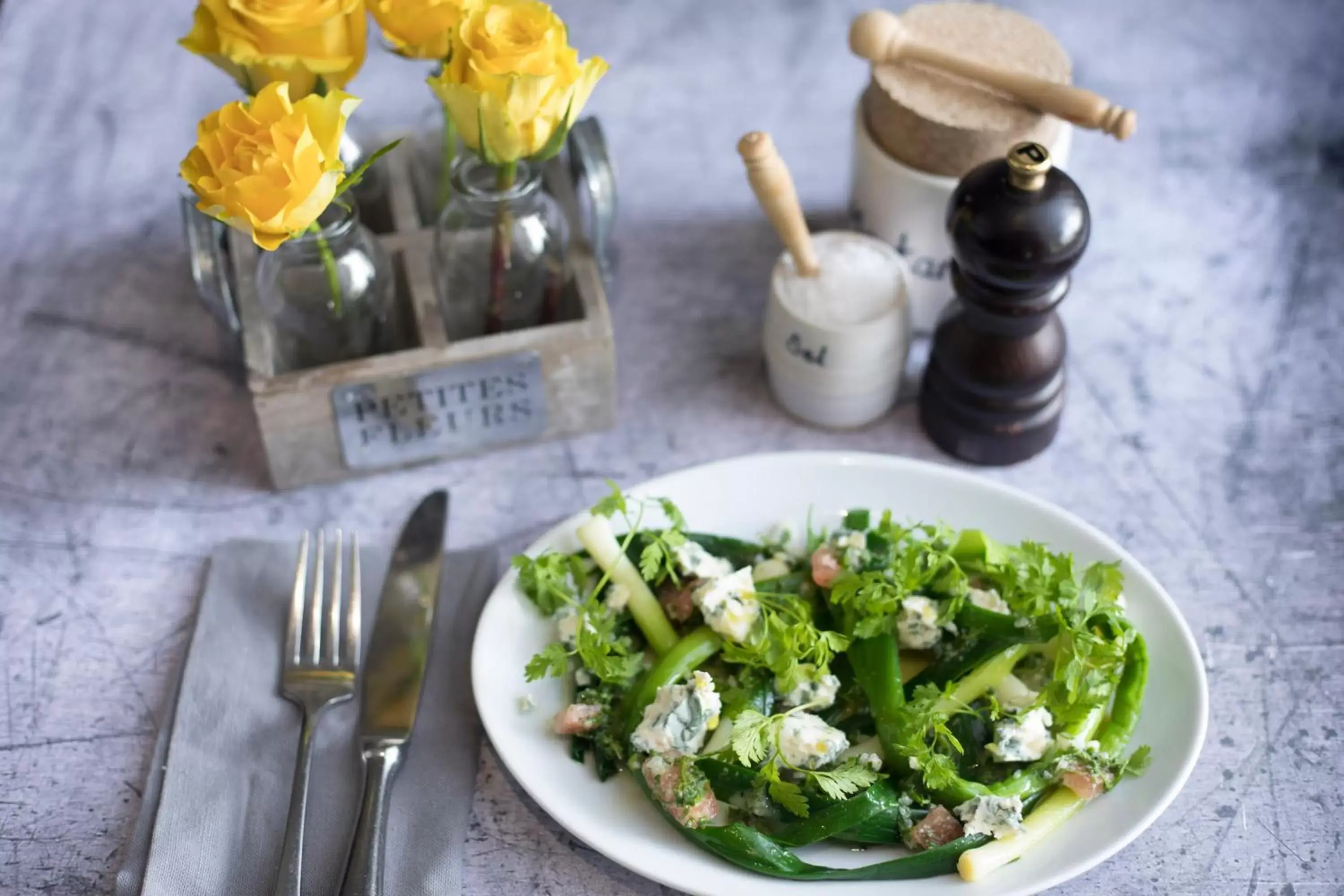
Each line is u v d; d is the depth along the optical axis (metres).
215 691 0.65
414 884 0.60
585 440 0.74
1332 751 0.64
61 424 0.75
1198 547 0.70
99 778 0.64
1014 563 0.64
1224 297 0.79
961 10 0.76
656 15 0.91
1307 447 0.74
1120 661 0.62
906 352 0.73
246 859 0.61
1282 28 0.91
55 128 0.86
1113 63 0.89
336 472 0.73
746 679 0.63
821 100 0.87
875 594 0.62
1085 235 0.66
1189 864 0.62
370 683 0.64
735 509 0.68
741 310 0.79
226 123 0.60
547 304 0.73
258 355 0.69
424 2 0.63
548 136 0.64
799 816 0.60
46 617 0.69
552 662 0.62
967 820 0.59
